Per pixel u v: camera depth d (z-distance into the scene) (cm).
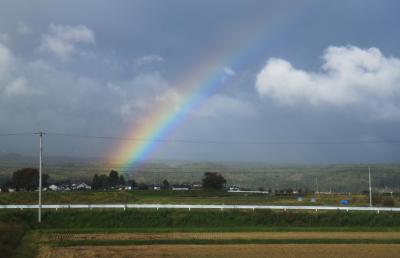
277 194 14475
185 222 7300
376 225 7331
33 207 7788
